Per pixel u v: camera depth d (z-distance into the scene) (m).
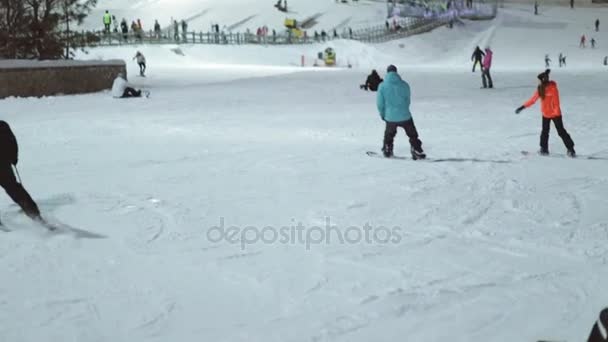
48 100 24.19
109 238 6.73
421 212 7.62
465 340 4.32
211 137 14.38
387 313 4.76
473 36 71.25
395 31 66.19
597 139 13.32
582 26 76.31
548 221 7.17
